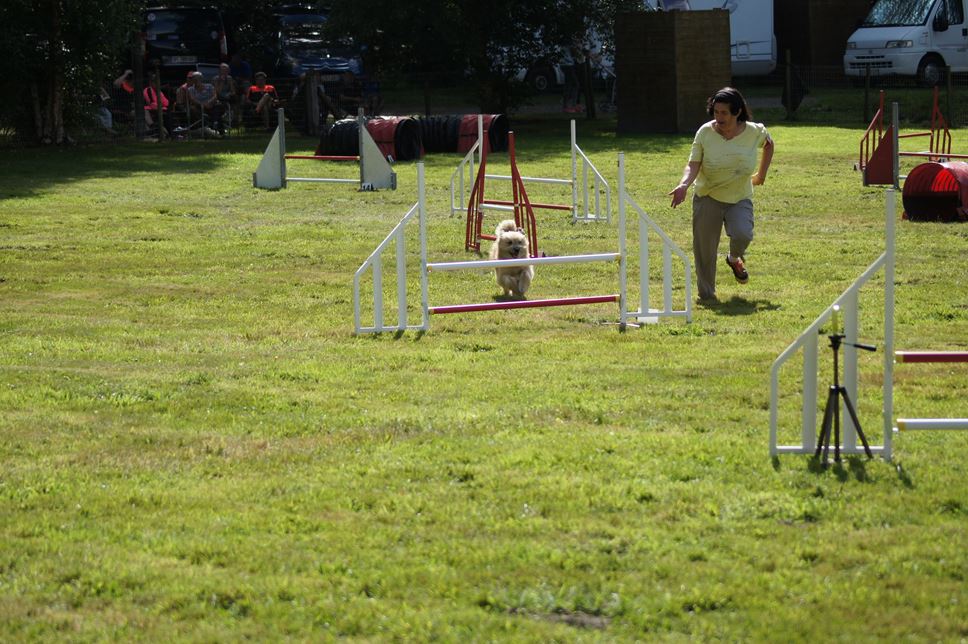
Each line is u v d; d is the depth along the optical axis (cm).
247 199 2570
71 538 736
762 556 692
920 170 2175
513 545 712
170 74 4697
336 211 2383
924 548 700
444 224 2202
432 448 903
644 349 1241
